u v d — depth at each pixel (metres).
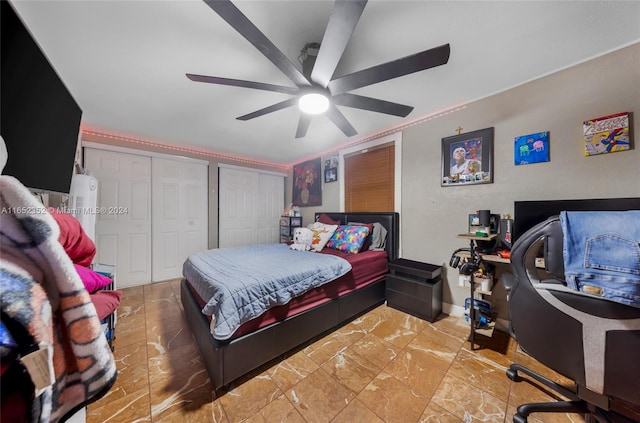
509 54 1.54
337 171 3.61
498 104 2.00
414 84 1.89
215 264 2.00
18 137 0.97
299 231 2.93
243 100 2.11
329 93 1.46
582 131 1.62
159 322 2.17
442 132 2.37
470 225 2.11
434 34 1.35
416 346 1.77
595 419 1.07
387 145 2.92
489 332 1.74
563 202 1.59
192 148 3.65
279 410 1.22
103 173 3.02
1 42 0.83
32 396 0.34
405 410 1.22
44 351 0.35
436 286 2.21
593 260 0.81
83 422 0.61
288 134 3.02
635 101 1.44
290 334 1.64
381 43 1.40
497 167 2.01
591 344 0.86
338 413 1.20
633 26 1.30
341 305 2.04
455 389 1.35
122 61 1.57
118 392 1.33
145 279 3.32
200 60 1.56
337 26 0.97
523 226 1.73
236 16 0.90
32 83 1.04
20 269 0.35
